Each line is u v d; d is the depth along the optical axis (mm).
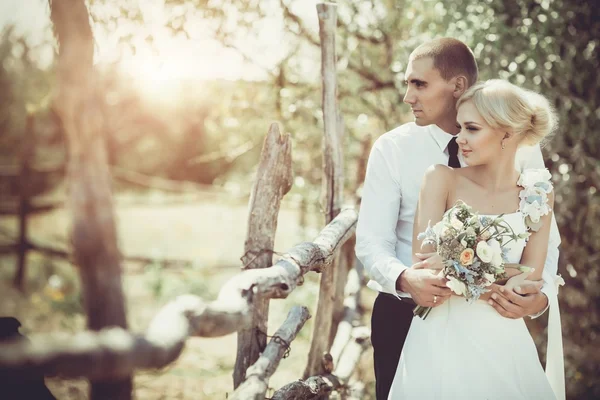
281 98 5430
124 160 15922
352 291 4273
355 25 5312
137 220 13922
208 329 1574
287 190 2662
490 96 2238
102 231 2303
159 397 4508
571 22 4379
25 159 8945
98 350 1214
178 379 4922
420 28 5008
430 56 2529
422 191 2379
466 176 2375
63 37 2309
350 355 3592
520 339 2387
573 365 4488
